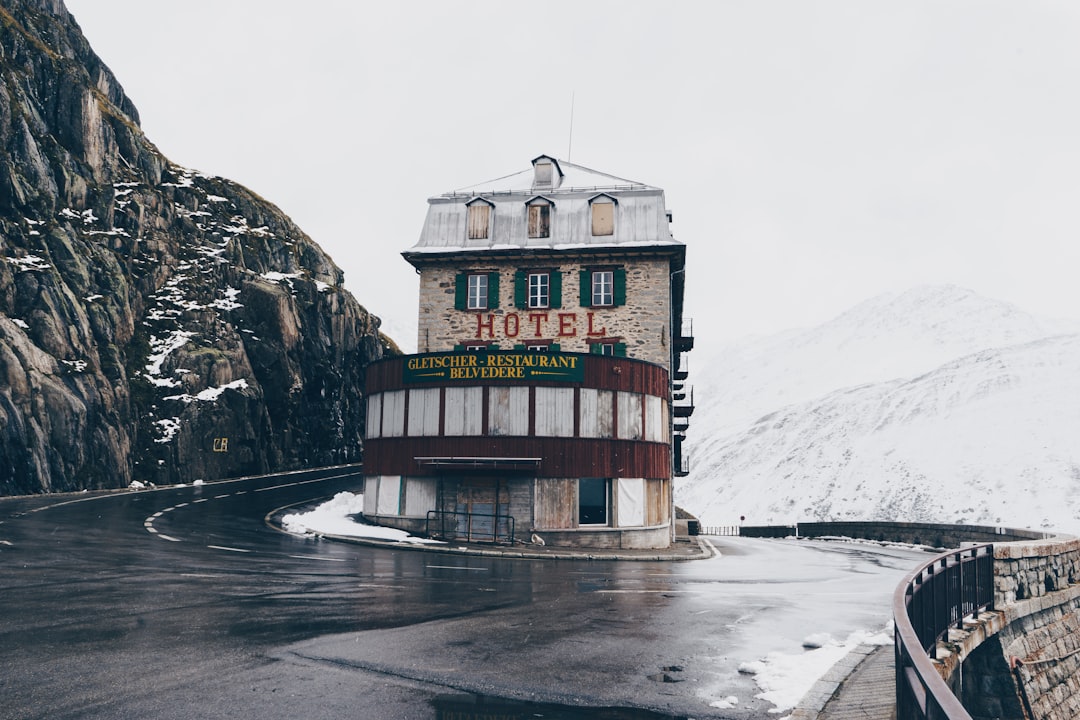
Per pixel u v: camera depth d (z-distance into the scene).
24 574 12.83
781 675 8.22
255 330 48.47
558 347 33.09
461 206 34.94
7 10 49.84
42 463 32.56
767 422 163.75
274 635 9.16
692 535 42.56
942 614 10.90
